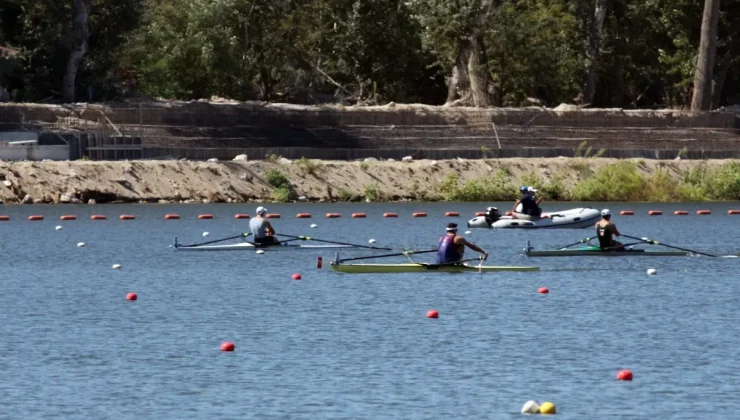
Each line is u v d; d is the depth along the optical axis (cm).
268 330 11562
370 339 11081
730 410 8469
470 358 10194
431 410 8456
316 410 8456
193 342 10931
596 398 8800
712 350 10556
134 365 9912
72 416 8312
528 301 13600
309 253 19025
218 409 8481
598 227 18725
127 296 13675
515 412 8406
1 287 14712
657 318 12369
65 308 12988
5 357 10231
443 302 13475
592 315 12562
